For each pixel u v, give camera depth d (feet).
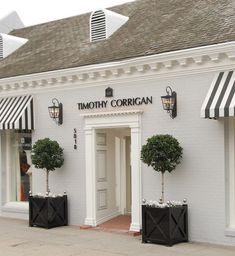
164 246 36.94
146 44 43.78
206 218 38.17
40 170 50.08
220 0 46.14
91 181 45.55
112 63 42.93
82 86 46.21
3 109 51.72
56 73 47.14
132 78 42.50
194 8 47.16
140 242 38.55
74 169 47.03
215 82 36.91
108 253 35.04
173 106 39.81
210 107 35.37
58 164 46.85
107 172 47.34
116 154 48.42
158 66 40.45
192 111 38.99
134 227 42.09
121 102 43.21
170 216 36.99
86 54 48.60
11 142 55.16
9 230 44.93
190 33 41.75
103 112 44.39
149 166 40.81
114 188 48.21
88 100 45.75
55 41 58.03
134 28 49.42
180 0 50.93
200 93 38.45
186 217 38.68
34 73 49.29
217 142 37.70
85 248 36.81
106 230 43.73
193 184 38.91
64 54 51.88
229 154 37.60
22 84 50.72
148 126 41.63
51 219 45.68
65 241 39.52
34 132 50.49
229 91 35.53
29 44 61.31
